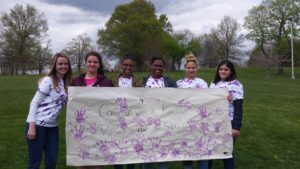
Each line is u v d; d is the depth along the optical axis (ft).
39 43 218.59
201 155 20.21
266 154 28.60
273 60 198.39
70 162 18.53
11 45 212.64
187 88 20.01
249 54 255.50
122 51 236.22
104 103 18.85
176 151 19.95
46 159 18.25
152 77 21.81
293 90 91.35
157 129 19.65
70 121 18.43
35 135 17.71
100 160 18.89
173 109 19.86
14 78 126.62
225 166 21.04
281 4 195.11
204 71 208.13
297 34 195.00
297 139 33.88
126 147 19.24
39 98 17.88
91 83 19.31
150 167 20.40
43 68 223.30
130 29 232.94
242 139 33.12
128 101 19.19
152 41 234.17
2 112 47.37
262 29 201.36
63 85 18.66
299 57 209.87
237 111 20.38
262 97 70.54
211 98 20.24
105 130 18.93
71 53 237.04
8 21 212.84
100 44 242.17
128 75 22.27
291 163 26.71
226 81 20.97
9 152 27.73
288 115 48.11
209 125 20.26
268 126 39.06
